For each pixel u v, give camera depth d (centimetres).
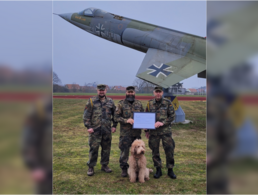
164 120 333
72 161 393
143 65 679
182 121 771
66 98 2095
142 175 310
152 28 812
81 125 724
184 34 740
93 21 961
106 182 313
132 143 319
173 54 718
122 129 346
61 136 572
